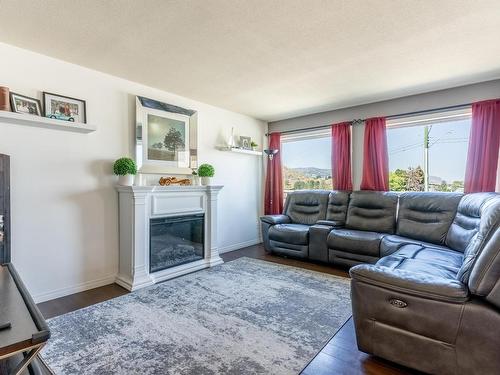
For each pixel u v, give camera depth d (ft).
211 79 10.77
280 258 13.58
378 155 13.30
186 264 11.45
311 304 8.21
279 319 7.30
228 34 7.52
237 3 6.21
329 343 6.21
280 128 17.35
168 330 6.73
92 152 9.74
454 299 4.56
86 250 9.59
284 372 5.23
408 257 7.91
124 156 10.64
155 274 10.34
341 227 13.03
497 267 4.33
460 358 4.56
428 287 4.77
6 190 7.59
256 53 8.63
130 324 7.01
